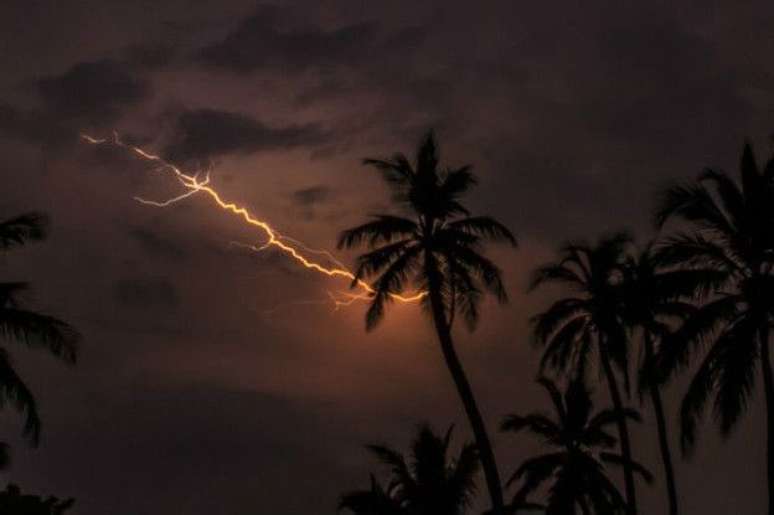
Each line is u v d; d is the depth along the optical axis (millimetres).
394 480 37781
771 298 27281
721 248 28812
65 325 31156
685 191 28766
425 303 40750
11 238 31375
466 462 37688
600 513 43281
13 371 30781
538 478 43438
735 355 27234
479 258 37250
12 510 17000
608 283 41188
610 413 43812
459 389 37625
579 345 43062
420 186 37469
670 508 40781
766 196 28062
